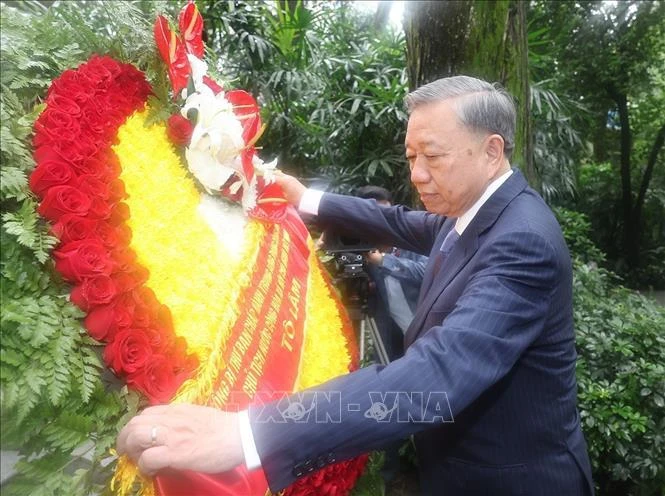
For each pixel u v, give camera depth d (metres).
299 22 3.48
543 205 1.16
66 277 0.92
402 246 1.70
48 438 0.86
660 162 6.41
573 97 5.88
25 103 1.07
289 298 1.28
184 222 1.16
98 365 0.91
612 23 5.96
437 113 1.11
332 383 0.90
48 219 0.94
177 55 1.26
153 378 0.93
